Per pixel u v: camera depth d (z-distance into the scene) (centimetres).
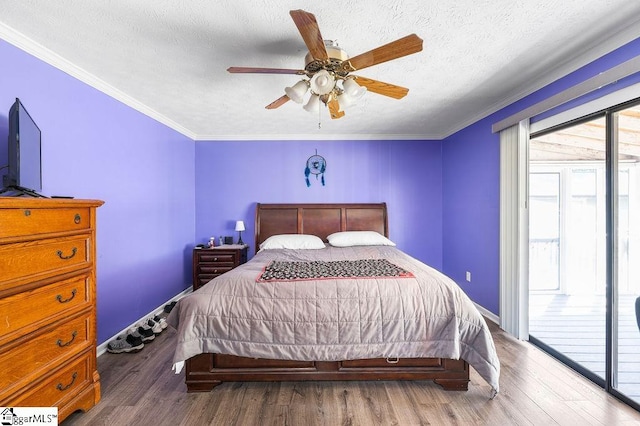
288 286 187
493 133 292
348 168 411
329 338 176
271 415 161
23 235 127
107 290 244
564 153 388
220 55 193
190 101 279
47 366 139
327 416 160
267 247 342
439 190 414
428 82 238
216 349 175
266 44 180
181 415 161
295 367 184
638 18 156
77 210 156
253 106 292
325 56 150
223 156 409
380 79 233
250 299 181
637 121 255
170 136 346
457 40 177
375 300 180
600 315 323
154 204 314
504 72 220
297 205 402
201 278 363
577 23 161
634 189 349
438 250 416
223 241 404
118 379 195
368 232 376
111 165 251
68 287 152
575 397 176
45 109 192
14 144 140
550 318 314
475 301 329
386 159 412
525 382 192
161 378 197
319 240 360
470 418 158
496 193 290
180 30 166
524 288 253
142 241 293
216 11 150
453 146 380
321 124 359
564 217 402
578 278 408
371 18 156
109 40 176
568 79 207
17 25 162
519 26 164
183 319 179
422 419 158
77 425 153
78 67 211
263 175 410
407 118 336
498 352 231
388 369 183
